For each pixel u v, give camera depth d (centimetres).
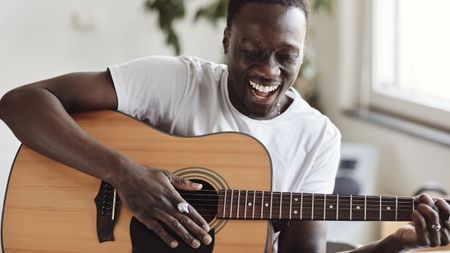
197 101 163
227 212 150
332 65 334
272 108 159
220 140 159
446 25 275
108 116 164
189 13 333
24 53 311
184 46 338
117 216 153
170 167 156
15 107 155
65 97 159
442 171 267
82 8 317
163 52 336
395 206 142
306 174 163
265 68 147
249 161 156
